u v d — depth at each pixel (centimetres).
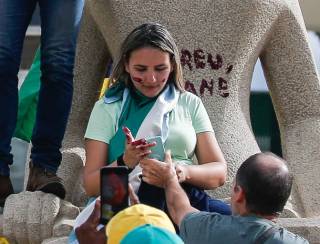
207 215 775
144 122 880
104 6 1099
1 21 1005
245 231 754
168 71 889
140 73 881
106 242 693
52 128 1011
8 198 1001
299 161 1079
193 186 870
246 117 1104
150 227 613
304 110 1105
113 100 906
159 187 840
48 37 1006
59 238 956
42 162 1013
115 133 895
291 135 1100
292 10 1103
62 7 1003
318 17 2038
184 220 779
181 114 900
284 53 1110
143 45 877
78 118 1128
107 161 896
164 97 895
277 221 967
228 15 1084
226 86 1090
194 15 1088
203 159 901
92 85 1141
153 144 824
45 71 1007
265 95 1747
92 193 892
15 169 1238
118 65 903
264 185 759
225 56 1089
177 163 879
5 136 1016
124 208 683
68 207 999
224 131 1080
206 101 1086
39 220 980
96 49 1141
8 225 984
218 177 881
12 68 1006
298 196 1073
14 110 1015
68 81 1010
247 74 1109
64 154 1087
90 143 901
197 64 1089
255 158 773
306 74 1106
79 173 1087
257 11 1077
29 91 1229
